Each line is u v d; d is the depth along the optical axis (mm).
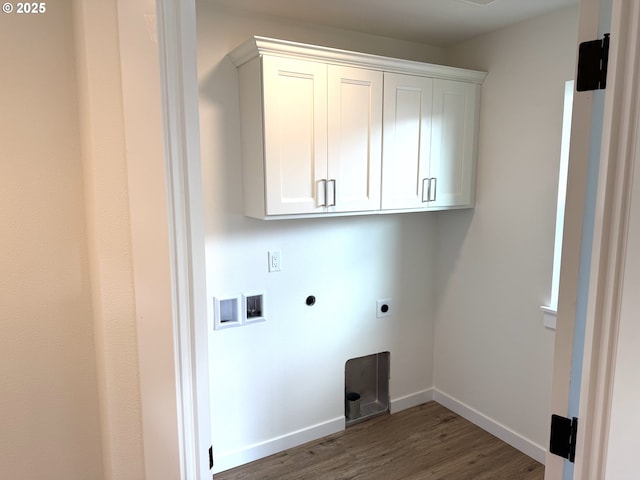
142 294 935
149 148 898
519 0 2037
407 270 2928
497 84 2514
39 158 1002
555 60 2199
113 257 933
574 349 916
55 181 1021
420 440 2654
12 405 1041
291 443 2594
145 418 973
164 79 887
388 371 2965
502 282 2576
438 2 2061
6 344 1019
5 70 958
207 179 2164
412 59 2713
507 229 2523
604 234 799
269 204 2055
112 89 890
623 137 763
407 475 2328
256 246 2346
